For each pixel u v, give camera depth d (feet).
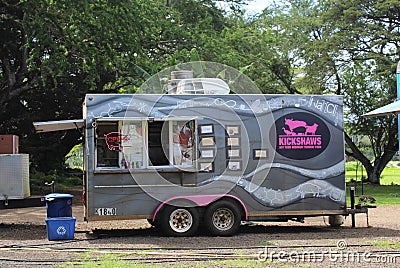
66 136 96.58
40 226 50.39
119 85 94.58
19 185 45.57
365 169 138.92
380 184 130.41
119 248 37.29
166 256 33.83
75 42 73.46
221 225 43.45
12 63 87.71
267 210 44.29
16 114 93.09
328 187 45.42
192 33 93.71
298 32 124.88
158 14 88.22
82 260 32.48
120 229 47.98
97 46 75.77
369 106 132.36
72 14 71.36
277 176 44.55
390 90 125.59
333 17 121.90
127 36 75.97
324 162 45.42
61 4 71.10
